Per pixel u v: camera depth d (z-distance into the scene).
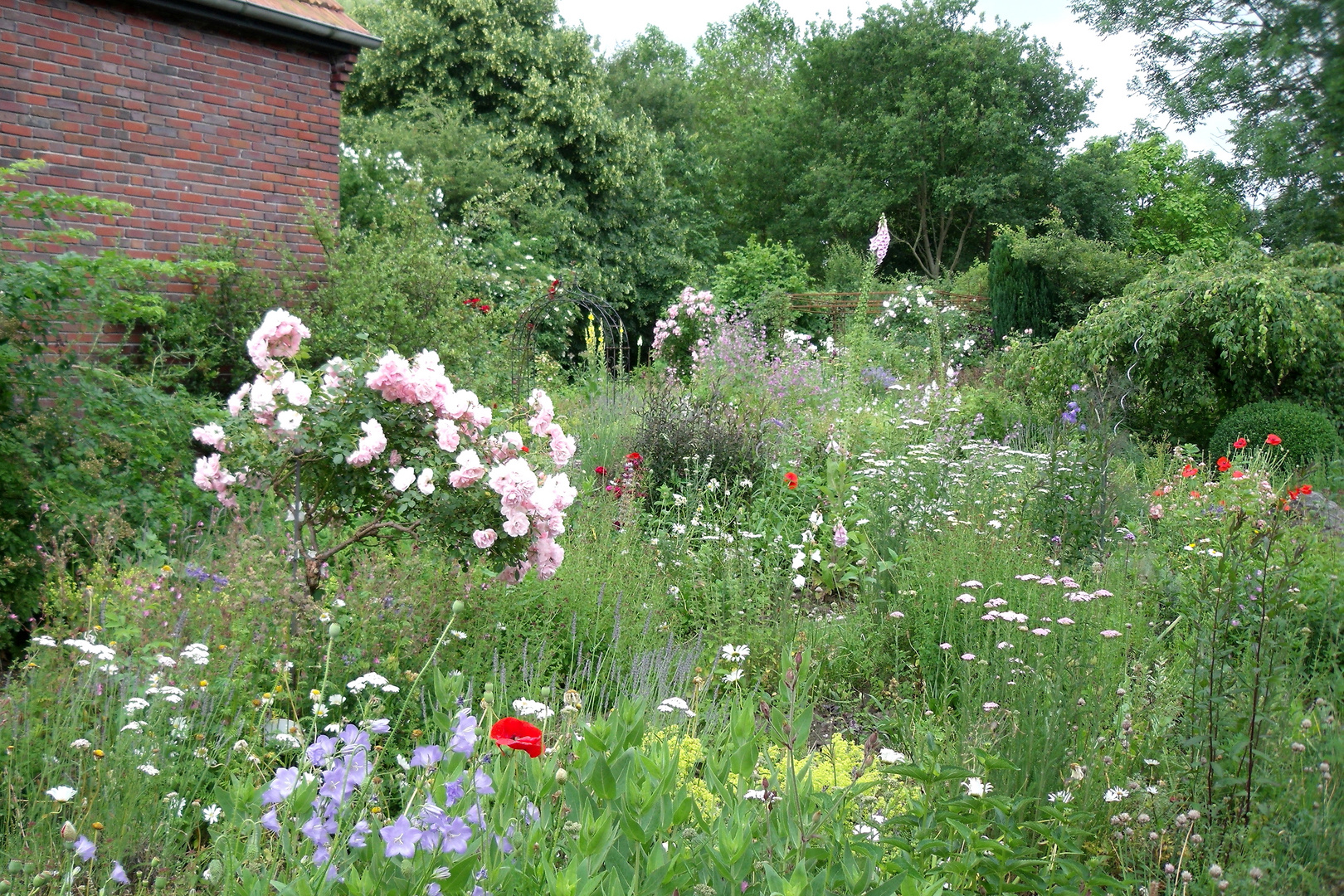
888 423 8.51
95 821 2.59
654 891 1.86
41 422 5.16
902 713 4.04
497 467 4.00
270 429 4.11
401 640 3.89
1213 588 3.63
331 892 1.80
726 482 7.05
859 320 14.00
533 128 18.88
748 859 1.98
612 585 4.88
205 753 3.06
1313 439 8.70
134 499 5.59
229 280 8.46
